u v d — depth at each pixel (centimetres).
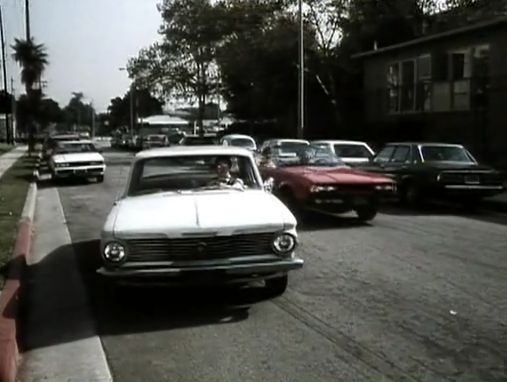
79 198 2011
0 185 2244
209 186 861
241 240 701
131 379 542
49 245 1172
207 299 777
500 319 686
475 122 2839
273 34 4200
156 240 690
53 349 622
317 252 1066
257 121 5147
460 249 1092
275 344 617
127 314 729
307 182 1331
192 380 535
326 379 530
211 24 5528
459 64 3045
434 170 1634
